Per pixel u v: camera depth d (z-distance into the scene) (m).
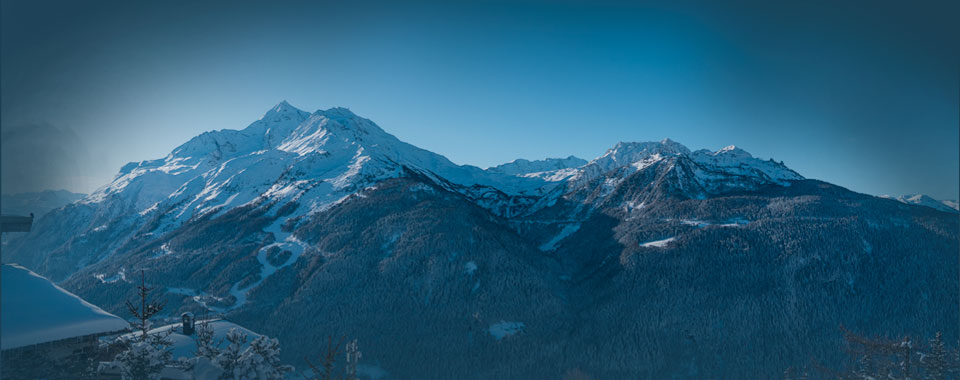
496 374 161.62
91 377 45.38
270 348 38.84
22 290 56.28
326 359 28.33
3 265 60.28
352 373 28.27
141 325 41.34
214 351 41.16
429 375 160.75
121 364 37.84
